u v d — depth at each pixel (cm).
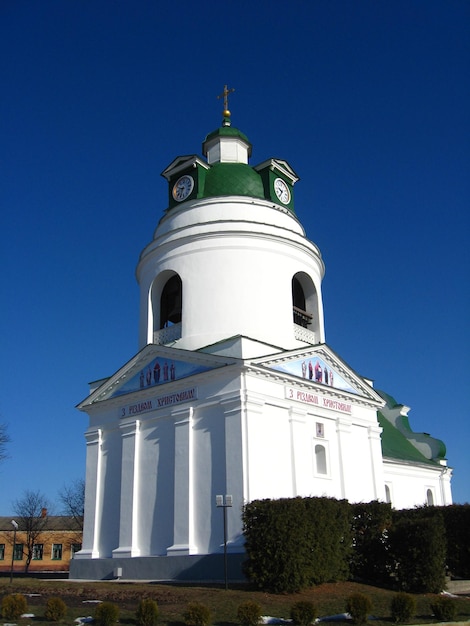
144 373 3139
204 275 3231
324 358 3147
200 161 3572
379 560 2441
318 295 3528
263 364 2788
